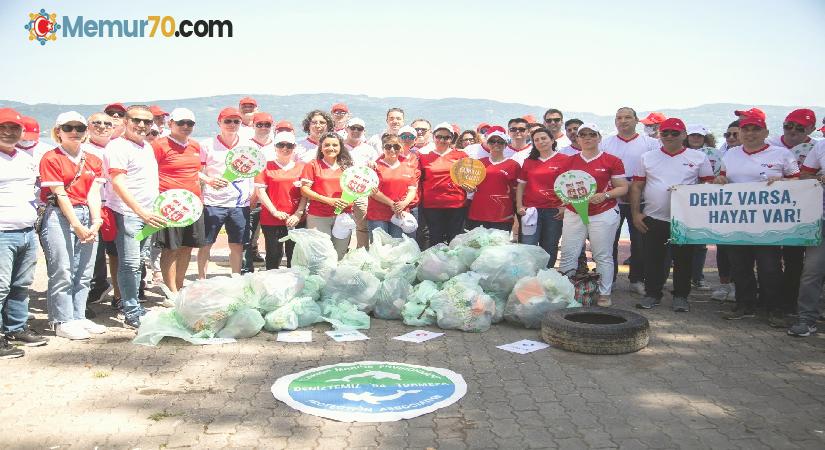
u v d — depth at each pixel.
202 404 4.55
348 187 7.69
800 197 6.33
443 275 7.15
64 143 6.01
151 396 4.70
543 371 5.26
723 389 4.86
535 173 8.14
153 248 9.01
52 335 6.32
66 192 6.07
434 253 7.32
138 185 6.53
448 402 4.56
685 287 7.33
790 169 6.70
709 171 7.10
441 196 8.54
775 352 5.78
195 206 6.63
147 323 6.18
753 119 6.66
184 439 3.99
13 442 3.93
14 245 5.66
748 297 6.96
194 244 7.21
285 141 7.95
